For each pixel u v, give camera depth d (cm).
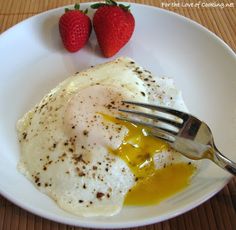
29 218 18
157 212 17
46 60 27
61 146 19
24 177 19
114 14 26
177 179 19
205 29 26
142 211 17
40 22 28
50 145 20
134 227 17
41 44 27
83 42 27
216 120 22
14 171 20
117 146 19
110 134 19
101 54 27
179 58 26
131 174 19
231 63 24
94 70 24
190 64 26
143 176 19
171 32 28
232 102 22
